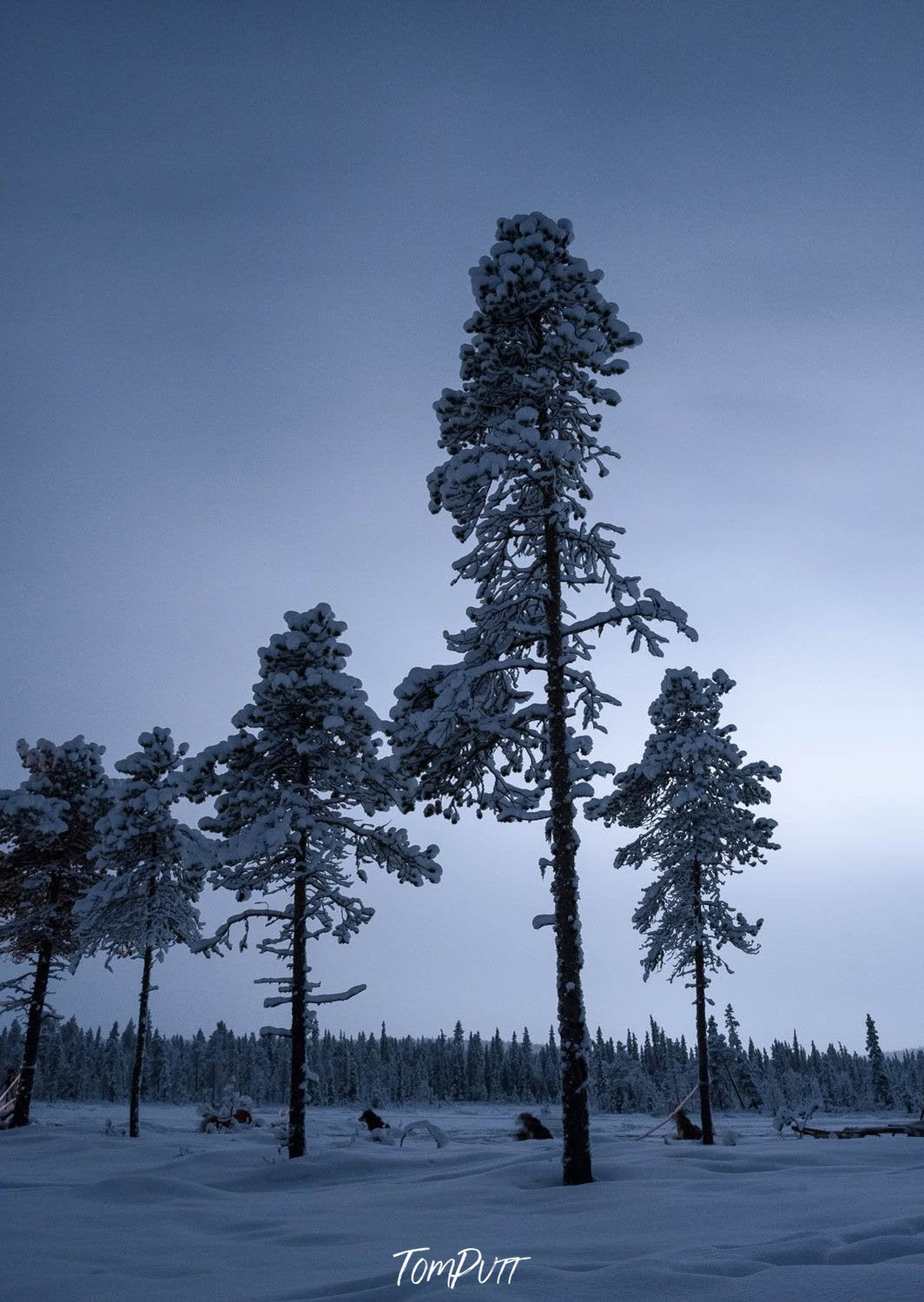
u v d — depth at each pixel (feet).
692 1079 244.01
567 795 46.06
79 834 102.83
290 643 71.20
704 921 81.25
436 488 47.98
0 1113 95.20
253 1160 58.03
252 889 65.62
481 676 48.01
